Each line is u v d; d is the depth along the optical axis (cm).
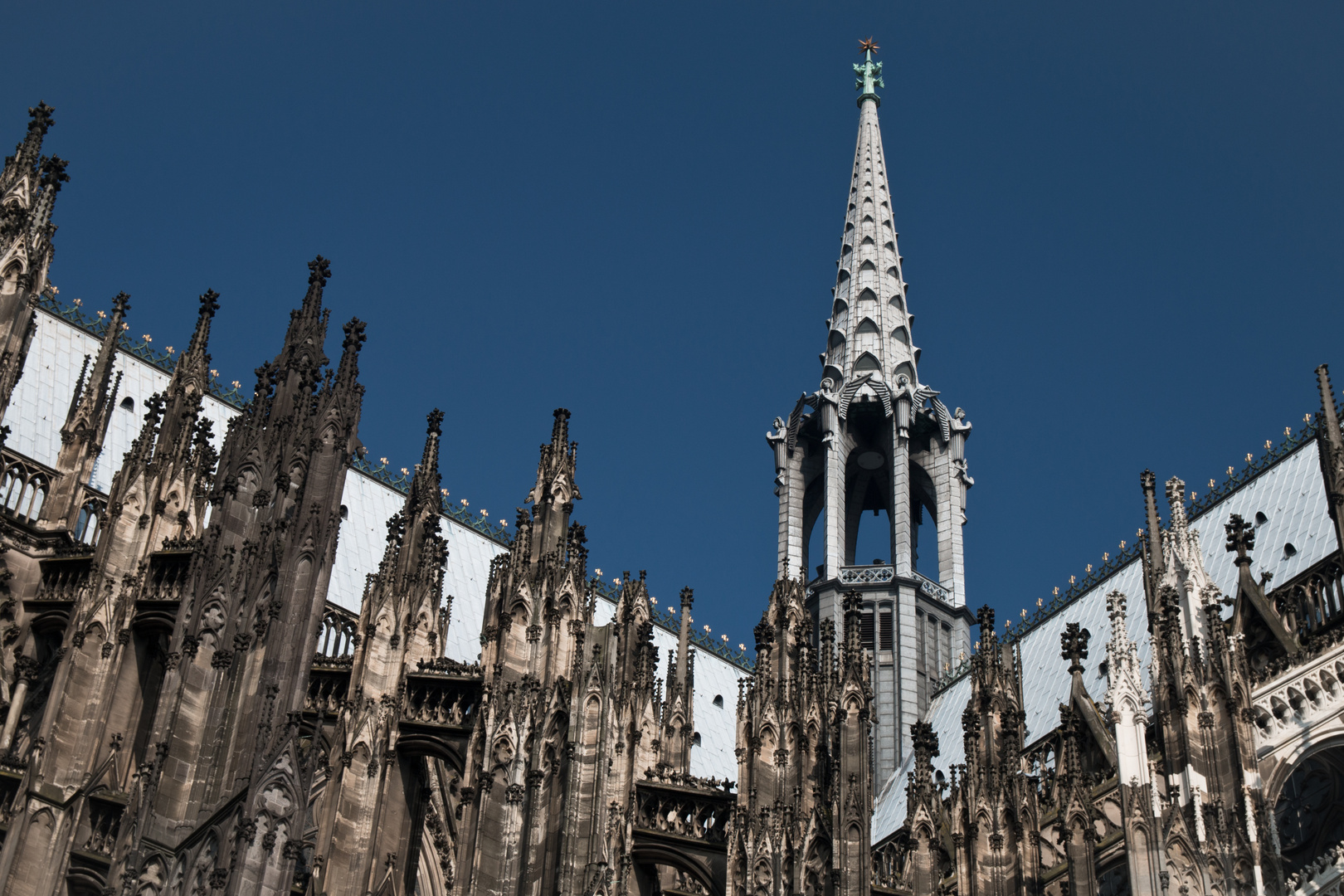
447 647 8319
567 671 5388
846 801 4822
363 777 5250
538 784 5094
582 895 4828
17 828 5169
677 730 6309
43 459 7194
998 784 5253
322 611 5088
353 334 5719
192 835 4409
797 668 5231
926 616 9962
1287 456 7994
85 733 5497
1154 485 6175
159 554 5869
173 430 6353
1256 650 6356
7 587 6178
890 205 12019
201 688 4806
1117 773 5862
